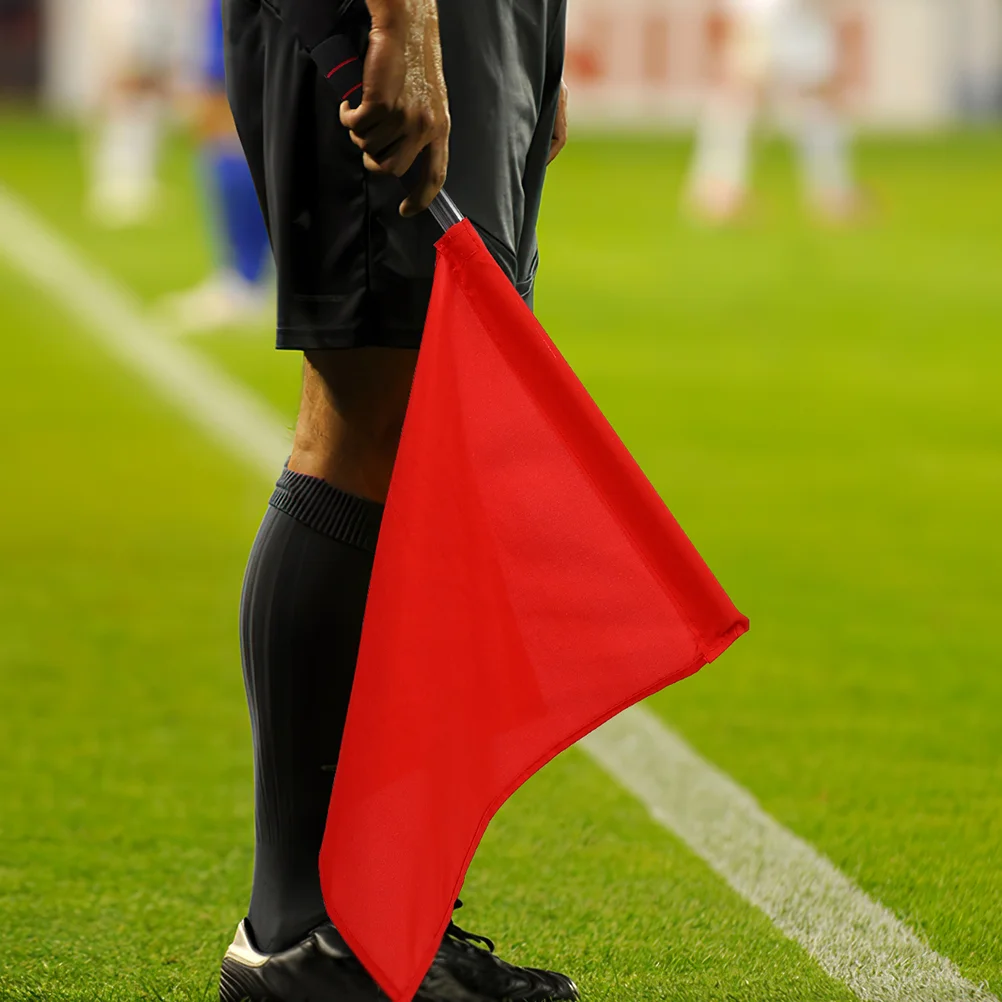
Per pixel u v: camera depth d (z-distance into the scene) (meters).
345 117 6.15
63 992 6.95
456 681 6.18
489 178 6.60
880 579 15.53
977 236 50.44
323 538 6.66
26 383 26.89
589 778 10.02
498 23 6.64
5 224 49.75
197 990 6.99
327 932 6.62
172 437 22.66
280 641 6.64
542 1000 6.78
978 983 7.15
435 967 6.57
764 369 29.50
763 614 14.20
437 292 6.27
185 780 9.93
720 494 19.47
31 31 99.88
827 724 11.14
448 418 6.21
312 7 6.27
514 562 6.28
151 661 12.50
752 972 7.25
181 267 41.69
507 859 8.66
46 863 8.55
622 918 7.87
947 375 29.20
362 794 6.09
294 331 6.58
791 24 52.62
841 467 21.27
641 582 6.34
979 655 12.95
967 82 94.56
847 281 41.47
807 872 8.49
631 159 70.38
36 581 14.94
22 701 11.47
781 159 75.25
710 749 10.59
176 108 65.25
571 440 6.32
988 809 9.48
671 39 94.00
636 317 35.41
